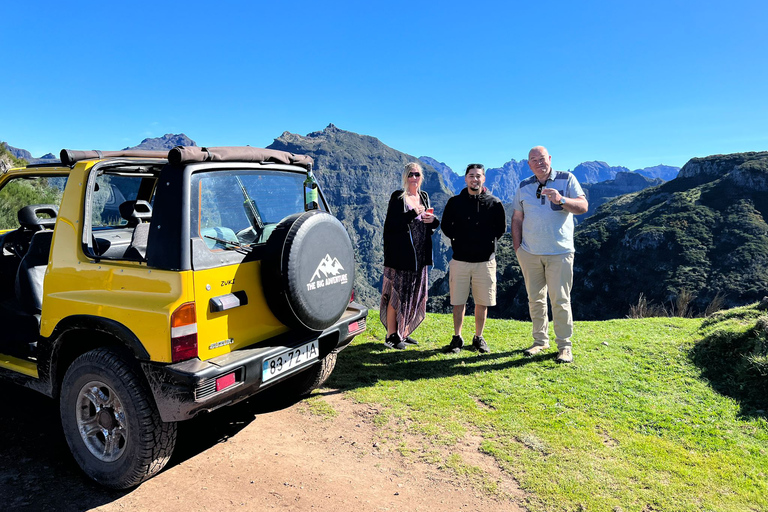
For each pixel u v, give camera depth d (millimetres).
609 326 6980
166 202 2662
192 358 2578
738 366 4562
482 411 3975
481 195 5258
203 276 2650
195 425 3752
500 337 6312
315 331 3355
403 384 4586
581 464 3125
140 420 2617
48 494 2750
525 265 5379
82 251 2973
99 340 2982
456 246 5387
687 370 4824
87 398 2908
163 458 2770
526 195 5234
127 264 2756
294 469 3086
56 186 3559
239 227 3145
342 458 3238
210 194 2895
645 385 4496
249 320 2996
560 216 5043
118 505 2662
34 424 3645
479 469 3076
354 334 3912
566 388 4426
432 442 3451
